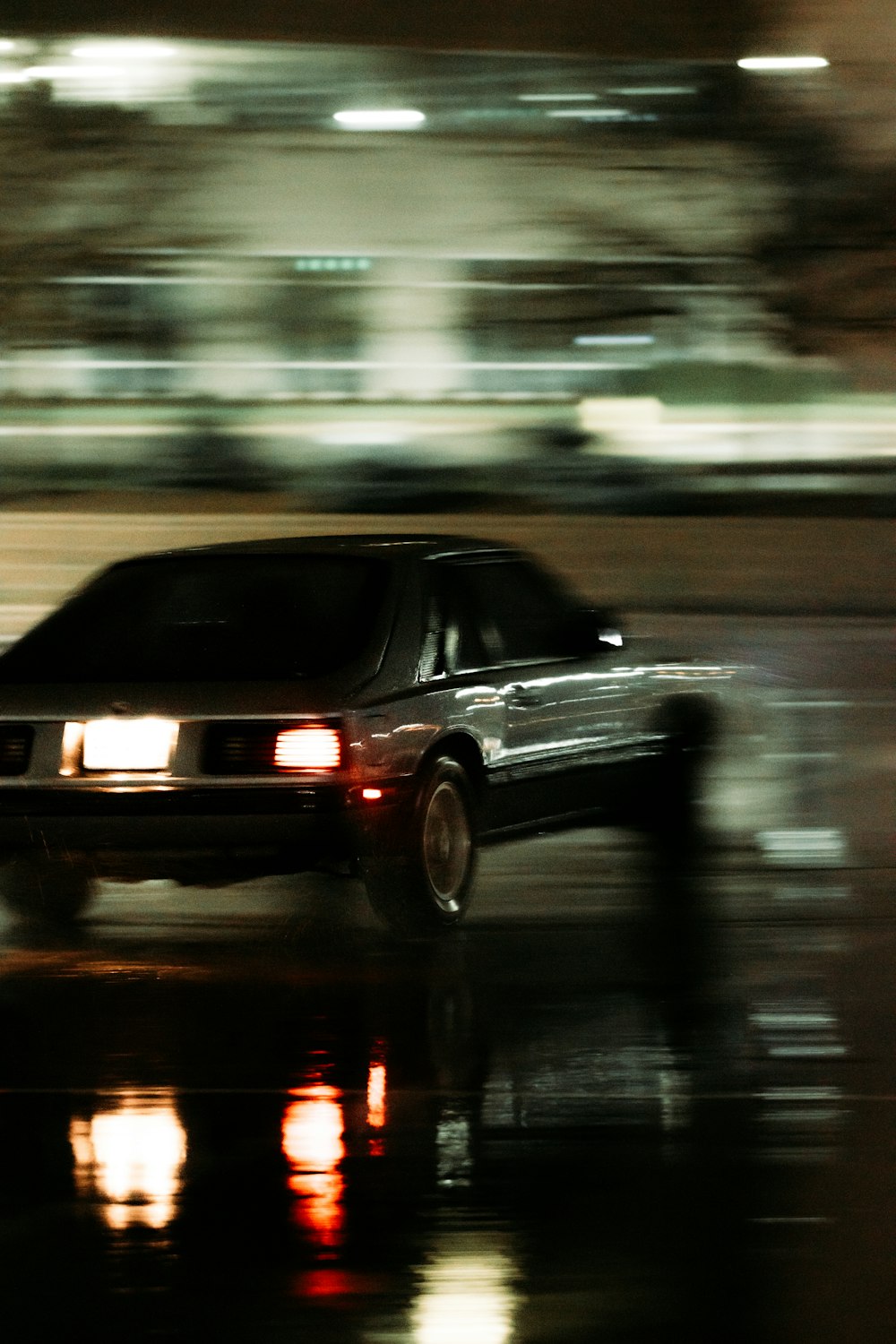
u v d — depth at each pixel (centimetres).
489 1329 799
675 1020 1302
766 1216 930
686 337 7375
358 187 7088
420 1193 966
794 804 2205
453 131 6812
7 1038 1280
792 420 7300
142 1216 939
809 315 4488
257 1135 1066
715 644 3750
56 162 4734
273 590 1645
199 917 1689
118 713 1540
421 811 1555
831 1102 1114
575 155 4859
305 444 7338
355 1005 1358
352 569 1656
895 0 4431
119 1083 1170
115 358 7331
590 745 1797
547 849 1967
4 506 6419
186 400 7388
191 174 4966
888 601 4462
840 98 4531
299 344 7375
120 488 7062
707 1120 1082
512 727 1688
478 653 1684
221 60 6712
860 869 1839
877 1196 955
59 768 1545
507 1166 1009
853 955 1489
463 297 7212
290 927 1638
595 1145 1041
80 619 1662
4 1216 941
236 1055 1232
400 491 6969
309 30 6925
